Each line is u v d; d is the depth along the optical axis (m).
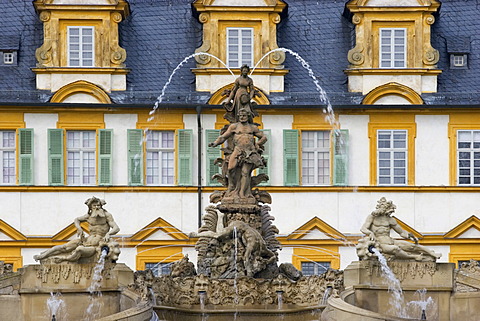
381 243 51.25
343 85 78.31
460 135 78.00
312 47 78.94
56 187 76.94
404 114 77.75
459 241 77.31
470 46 79.31
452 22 80.00
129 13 79.31
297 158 77.31
